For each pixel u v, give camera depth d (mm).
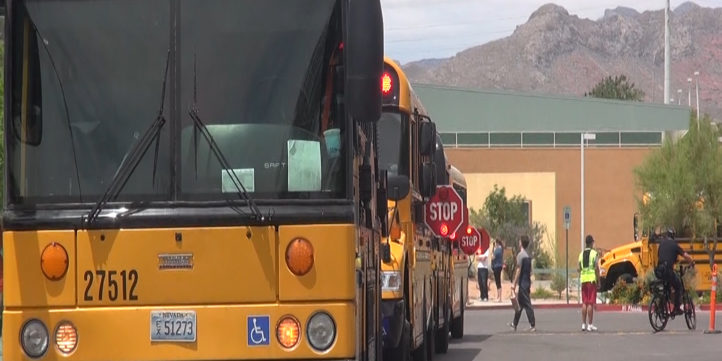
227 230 22594
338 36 23438
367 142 27672
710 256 99875
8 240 23078
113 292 22672
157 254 22656
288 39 23422
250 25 23438
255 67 23359
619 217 174625
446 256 57812
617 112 178125
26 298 22875
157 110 23328
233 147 23109
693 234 120000
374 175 29812
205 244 22594
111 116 23406
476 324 80938
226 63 23375
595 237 174625
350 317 22531
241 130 23188
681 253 71750
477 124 180750
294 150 23094
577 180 174000
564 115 179000
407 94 42500
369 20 22188
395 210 37500
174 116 23266
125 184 23109
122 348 22562
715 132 127375
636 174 133875
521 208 163500
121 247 22703
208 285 22547
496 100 180750
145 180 23109
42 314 22766
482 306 103250
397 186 37125
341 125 23203
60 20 23750
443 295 56000
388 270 37406
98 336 22641
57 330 22719
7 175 23484
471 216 153750
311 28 23438
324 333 22391
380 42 22234
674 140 136500
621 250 108938
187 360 22484
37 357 22719
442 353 56469
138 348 22547
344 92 23266
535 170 174750
